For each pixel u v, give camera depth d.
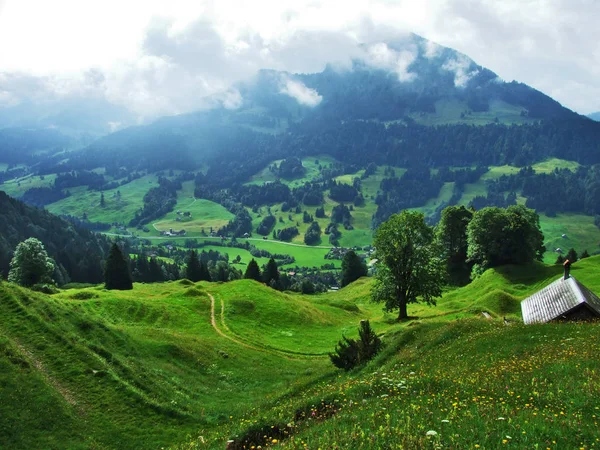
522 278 102.44
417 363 33.09
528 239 111.50
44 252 103.25
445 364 29.88
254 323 75.50
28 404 28.69
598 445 12.53
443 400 18.92
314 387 36.88
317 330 77.88
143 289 105.31
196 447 24.08
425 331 43.12
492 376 22.39
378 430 15.09
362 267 176.62
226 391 44.09
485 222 114.94
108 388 34.22
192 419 34.19
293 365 56.75
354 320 93.81
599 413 15.04
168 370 43.94
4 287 41.62
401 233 78.94
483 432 13.91
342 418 18.28
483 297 80.00
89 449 27.64
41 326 38.09
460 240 136.75
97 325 44.59
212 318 74.44
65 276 185.88
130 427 31.08
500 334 33.47
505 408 16.41
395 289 80.81
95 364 36.34
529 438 13.30
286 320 79.81
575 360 22.33
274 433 21.20
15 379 29.92
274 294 93.38
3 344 32.62
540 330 32.38
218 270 191.88
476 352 30.70
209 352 54.00
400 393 21.67
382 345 43.22
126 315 66.69
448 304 93.69
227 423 32.47
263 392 45.19
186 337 56.59
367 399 21.91
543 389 18.67
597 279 89.88
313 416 22.27
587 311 37.50
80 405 31.42
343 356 41.22
